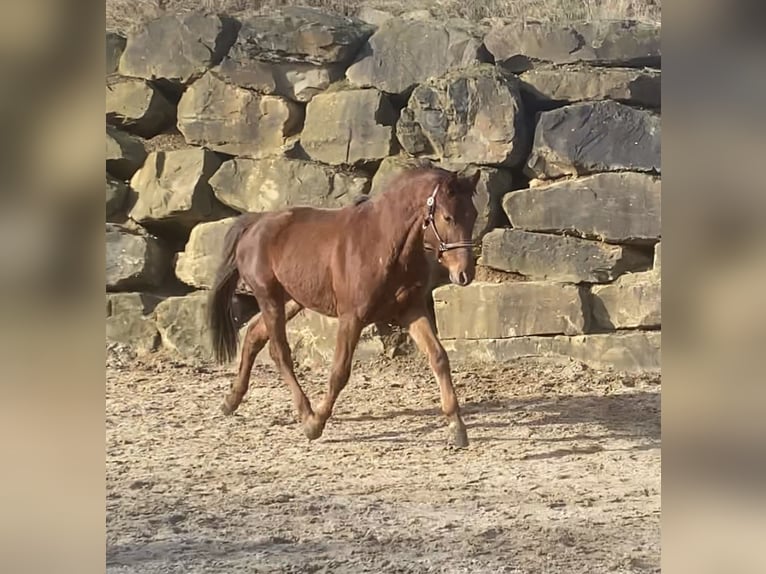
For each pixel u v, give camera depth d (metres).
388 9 10.60
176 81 9.58
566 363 8.20
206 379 8.22
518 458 5.95
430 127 8.80
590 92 8.78
